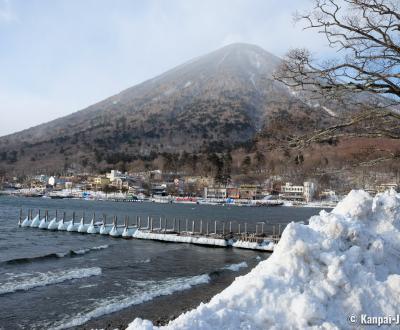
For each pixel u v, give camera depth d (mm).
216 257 40312
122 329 18578
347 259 7945
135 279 29688
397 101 10570
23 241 49531
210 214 112250
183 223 80438
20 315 20828
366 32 10227
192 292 25703
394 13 9898
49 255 38250
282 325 6766
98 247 45000
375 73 10047
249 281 7719
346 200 10633
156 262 37031
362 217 10062
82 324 19453
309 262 7941
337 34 10586
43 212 102688
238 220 90812
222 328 6395
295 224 8688
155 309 21891
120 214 103375
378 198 10703
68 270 32625
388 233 9734
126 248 45656
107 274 31219
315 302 7023
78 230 58562
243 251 44469
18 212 100875
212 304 7164
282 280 7547
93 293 25312
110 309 21688
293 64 10852
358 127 10703
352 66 10305
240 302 7164
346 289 7426
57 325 19375
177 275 31469
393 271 8469
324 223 9648
